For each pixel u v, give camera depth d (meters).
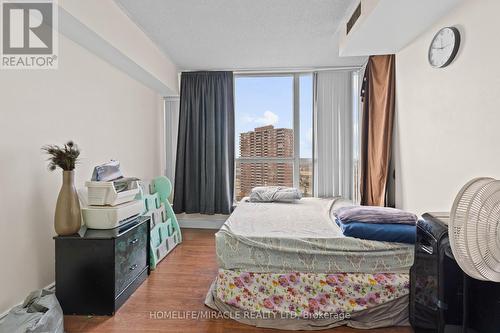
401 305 1.78
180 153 4.06
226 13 2.48
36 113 1.93
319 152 3.94
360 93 3.74
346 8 2.37
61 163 1.89
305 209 2.95
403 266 1.80
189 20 2.61
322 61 3.66
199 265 2.74
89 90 2.47
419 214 2.28
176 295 2.14
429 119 2.11
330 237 1.90
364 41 2.38
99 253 1.88
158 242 2.91
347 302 1.79
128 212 2.20
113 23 2.33
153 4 2.35
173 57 3.55
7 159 1.73
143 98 3.54
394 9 1.83
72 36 2.16
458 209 1.07
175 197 4.08
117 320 1.82
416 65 2.29
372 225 1.90
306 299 1.82
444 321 1.32
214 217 4.16
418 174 2.29
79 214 1.97
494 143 1.48
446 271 1.32
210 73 4.03
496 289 1.13
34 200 1.91
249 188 4.22
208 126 4.02
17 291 1.79
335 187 3.93
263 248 1.88
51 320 1.53
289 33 2.86
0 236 1.68
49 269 2.03
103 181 2.16
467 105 1.68
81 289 1.87
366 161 3.38
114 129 2.88
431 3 1.75
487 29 1.52
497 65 1.45
